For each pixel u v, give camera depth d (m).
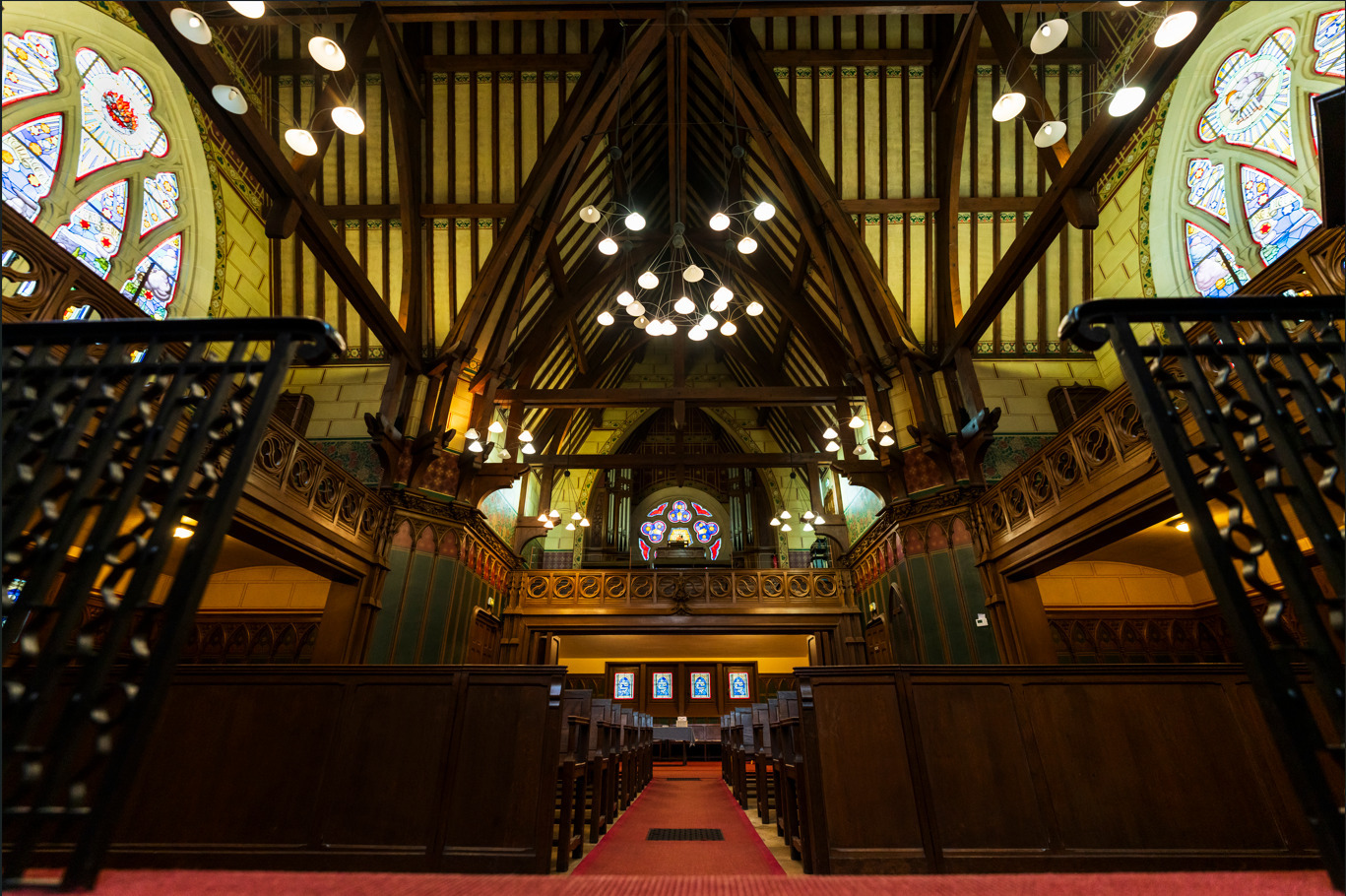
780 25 12.20
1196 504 2.03
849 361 14.86
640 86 12.75
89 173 9.12
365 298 10.34
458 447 12.76
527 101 12.50
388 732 4.71
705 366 23.75
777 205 14.12
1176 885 2.34
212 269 11.50
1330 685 1.78
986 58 11.98
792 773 5.12
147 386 2.24
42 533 1.92
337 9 10.26
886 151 12.83
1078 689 4.68
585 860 4.96
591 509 22.27
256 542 9.05
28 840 1.74
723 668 20.44
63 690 4.73
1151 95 6.83
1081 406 13.30
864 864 4.15
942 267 12.86
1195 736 4.56
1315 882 2.32
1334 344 2.12
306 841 4.39
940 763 4.43
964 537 12.02
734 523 22.44
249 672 4.88
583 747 5.37
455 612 12.77
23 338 2.23
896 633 13.56
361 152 12.74
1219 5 5.99
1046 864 4.15
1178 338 2.29
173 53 6.23
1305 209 8.85
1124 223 12.38
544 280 14.65
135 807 4.47
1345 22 8.27
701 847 5.48
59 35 8.62
